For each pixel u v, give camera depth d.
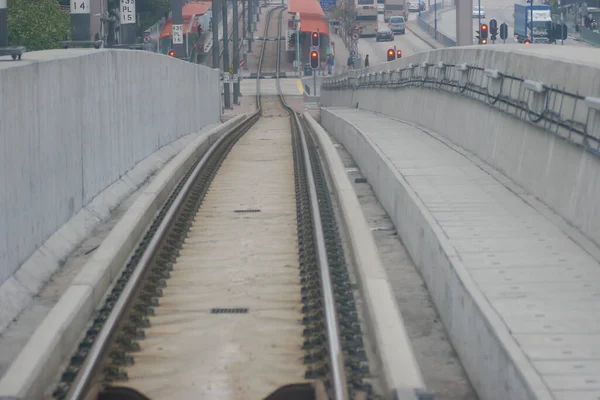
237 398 7.66
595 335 7.25
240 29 131.62
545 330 7.39
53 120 12.73
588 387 6.32
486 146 15.84
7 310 9.76
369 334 8.89
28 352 7.87
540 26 83.44
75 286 9.91
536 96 12.45
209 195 17.62
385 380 7.40
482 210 11.71
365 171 20.05
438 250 10.12
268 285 11.01
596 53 13.52
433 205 12.05
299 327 9.42
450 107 19.89
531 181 12.72
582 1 97.12
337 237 13.27
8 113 10.57
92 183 15.41
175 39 42.50
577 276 8.80
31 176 11.54
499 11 142.62
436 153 17.41
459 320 8.75
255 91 83.50
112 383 7.99
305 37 108.69
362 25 122.44
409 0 166.12
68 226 13.43
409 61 27.27
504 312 7.81
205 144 26.47
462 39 45.19
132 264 11.49
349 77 51.53
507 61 14.30
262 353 8.71
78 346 8.84
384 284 9.62
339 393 7.05
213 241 13.55
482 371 7.73
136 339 9.17
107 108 16.77
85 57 14.86
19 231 10.93
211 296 10.61
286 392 7.84
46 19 42.41
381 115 33.59
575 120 10.66
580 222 10.41
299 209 15.35
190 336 9.24
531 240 10.15
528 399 6.36
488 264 9.23
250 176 20.23
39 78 12.01
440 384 8.22
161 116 24.30
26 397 7.14
